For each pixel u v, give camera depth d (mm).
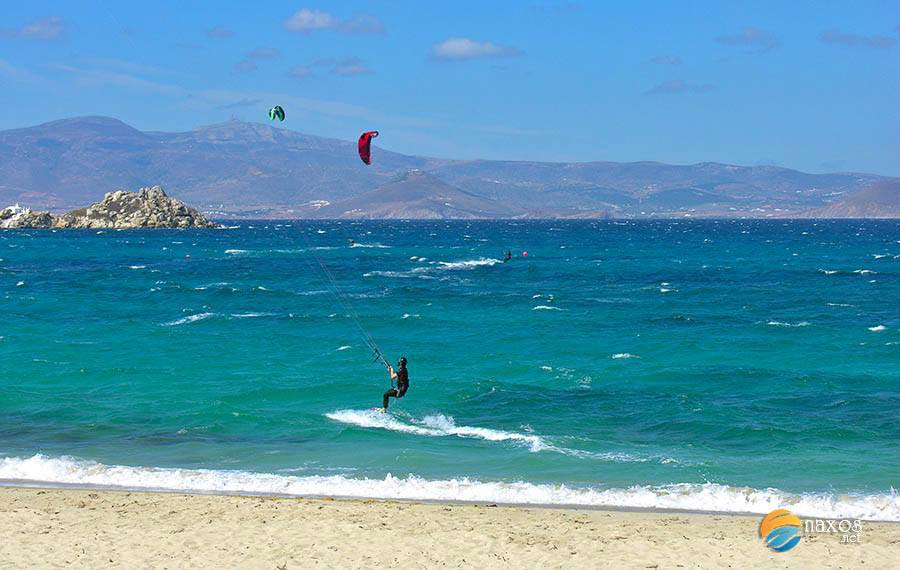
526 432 27484
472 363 39750
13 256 121000
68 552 16375
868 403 31609
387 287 76562
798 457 24812
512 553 16594
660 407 30984
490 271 98562
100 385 34281
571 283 83000
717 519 19062
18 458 23609
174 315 55906
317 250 144625
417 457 24453
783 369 38750
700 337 47750
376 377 36250
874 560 16438
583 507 20297
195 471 22625
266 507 19328
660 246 166625
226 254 130500
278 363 39375
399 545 16938
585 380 35938
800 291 74625
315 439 26500
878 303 64875
